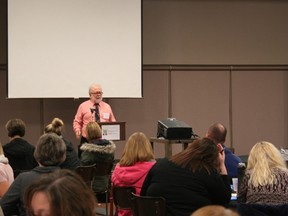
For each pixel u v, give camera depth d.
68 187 1.43
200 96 9.26
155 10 9.02
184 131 4.88
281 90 9.49
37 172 3.14
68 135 8.74
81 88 7.99
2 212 2.98
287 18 9.39
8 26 7.77
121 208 4.19
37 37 7.86
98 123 6.31
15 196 3.11
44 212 1.40
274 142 9.51
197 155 3.34
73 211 1.41
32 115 8.67
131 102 9.06
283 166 3.34
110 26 8.07
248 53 9.30
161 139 4.92
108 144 5.55
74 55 7.97
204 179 3.26
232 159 4.41
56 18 7.91
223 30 9.22
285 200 3.16
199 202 3.24
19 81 7.82
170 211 3.27
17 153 5.24
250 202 3.23
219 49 9.23
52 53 7.90
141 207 3.40
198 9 9.14
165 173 3.34
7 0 7.75
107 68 8.07
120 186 4.12
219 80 9.29
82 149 5.50
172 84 9.16
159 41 9.05
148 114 9.12
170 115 9.17
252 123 9.43
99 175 5.55
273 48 9.38
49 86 7.90
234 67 9.29
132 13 8.12
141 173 4.07
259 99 9.43
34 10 7.84
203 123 9.28
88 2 8.00
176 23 9.09
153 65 9.05
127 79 8.13
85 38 8.00
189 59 9.16
